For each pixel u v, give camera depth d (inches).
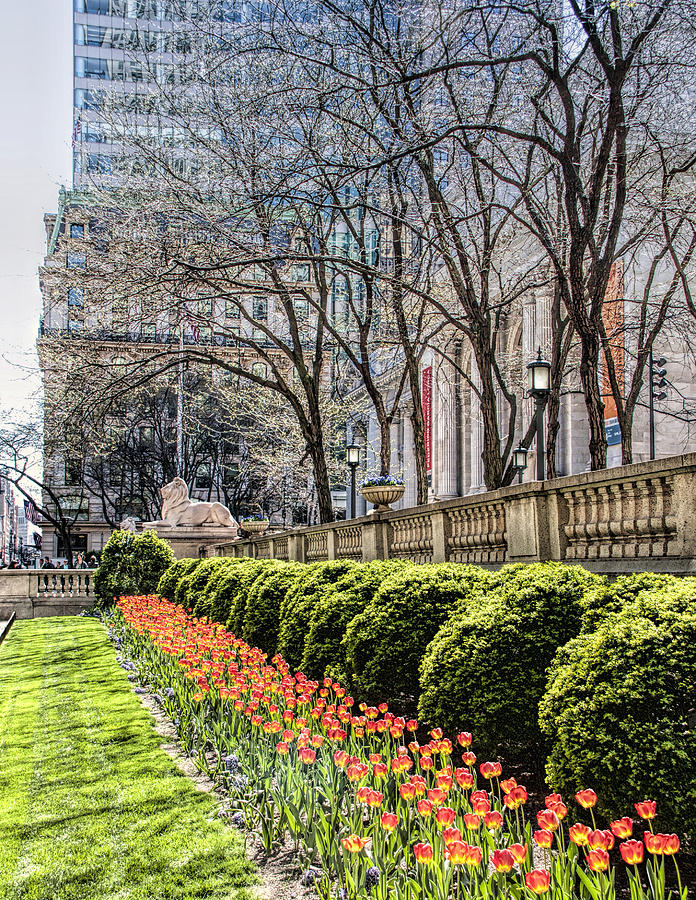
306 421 927.7
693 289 980.6
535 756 257.4
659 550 293.9
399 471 1925.4
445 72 703.1
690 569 269.6
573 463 1432.1
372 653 320.5
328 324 868.6
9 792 281.1
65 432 927.7
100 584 940.6
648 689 185.2
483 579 310.8
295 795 211.9
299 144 794.2
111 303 801.6
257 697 281.9
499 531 422.9
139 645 560.7
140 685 485.1
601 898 138.6
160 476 2178.9
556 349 843.4
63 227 1163.3
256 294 925.8
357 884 166.2
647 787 175.3
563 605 257.0
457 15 676.1
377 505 640.4
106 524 2652.6
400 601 322.3
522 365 1295.5
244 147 786.2
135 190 844.0
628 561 307.6
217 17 873.5
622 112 599.5
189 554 1178.6
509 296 933.8
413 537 555.8
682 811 170.6
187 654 390.6
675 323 919.0
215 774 277.7
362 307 1061.1
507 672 248.4
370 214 918.4
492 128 609.3
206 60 813.9
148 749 331.3
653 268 838.5
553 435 833.5
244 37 800.3
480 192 785.6
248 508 2369.6
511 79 783.1
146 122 968.9
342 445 1904.5
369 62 719.1
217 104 791.1
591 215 612.1
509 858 140.5
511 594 269.3
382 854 175.8
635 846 135.4
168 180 811.4
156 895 189.6
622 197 621.9
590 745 188.2
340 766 217.6
